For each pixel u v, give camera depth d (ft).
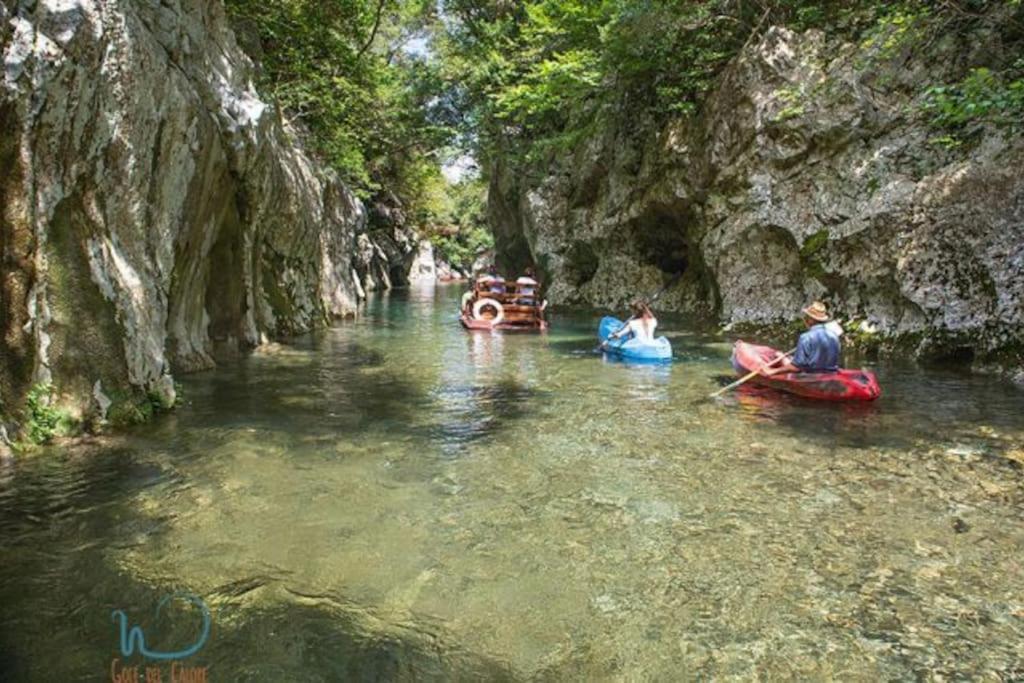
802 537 13.74
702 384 28.66
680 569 12.46
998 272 29.84
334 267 59.31
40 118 17.49
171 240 24.25
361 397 25.67
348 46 58.85
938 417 22.63
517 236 89.30
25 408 18.11
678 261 62.54
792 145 41.45
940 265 32.17
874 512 14.92
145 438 19.51
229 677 9.26
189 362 29.66
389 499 15.55
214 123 28.12
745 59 44.45
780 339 41.32
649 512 14.98
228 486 16.08
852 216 37.88
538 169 75.72
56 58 17.72
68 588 11.39
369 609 11.03
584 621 10.80
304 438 20.07
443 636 10.35
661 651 10.05
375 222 113.70
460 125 81.71
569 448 19.52
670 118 54.08
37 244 17.95
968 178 31.50
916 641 10.30
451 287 122.42
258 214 36.17
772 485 16.58
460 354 36.94
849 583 11.97
